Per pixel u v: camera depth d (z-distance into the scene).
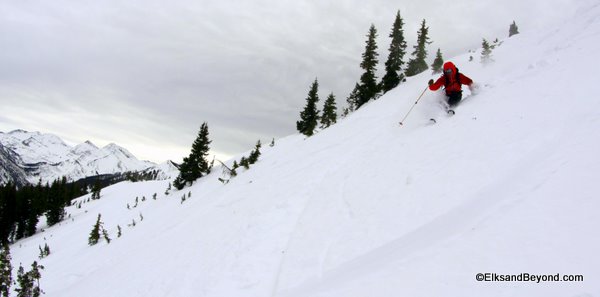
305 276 5.81
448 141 7.48
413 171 6.98
